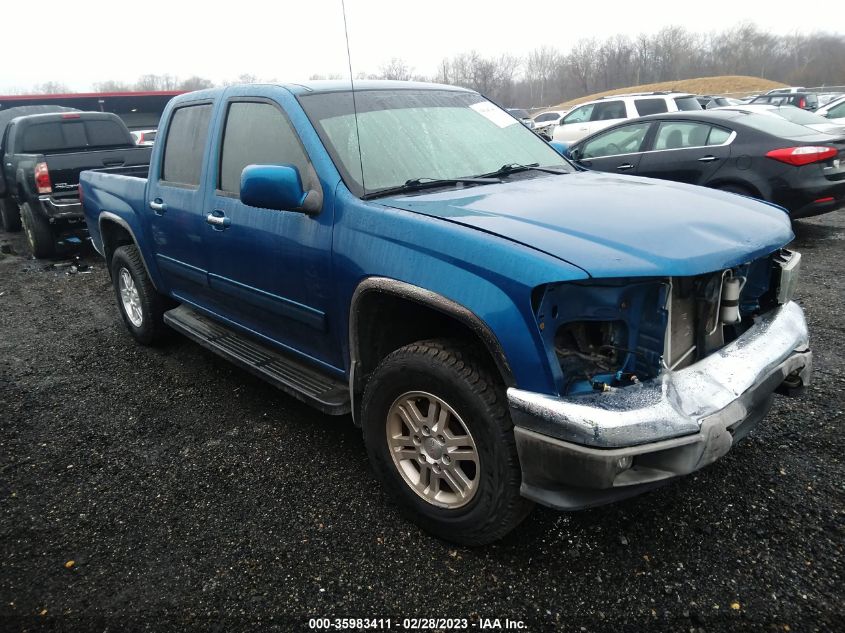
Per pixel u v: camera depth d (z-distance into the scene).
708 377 2.32
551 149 3.90
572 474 2.11
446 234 2.43
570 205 2.65
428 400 2.61
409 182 3.04
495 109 4.00
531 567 2.54
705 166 7.72
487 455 2.38
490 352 2.29
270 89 3.48
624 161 8.39
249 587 2.52
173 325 4.49
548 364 2.17
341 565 2.62
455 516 2.58
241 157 3.59
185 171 4.13
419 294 2.48
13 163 8.88
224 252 3.68
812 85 73.62
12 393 4.48
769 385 2.47
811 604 2.29
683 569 2.49
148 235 4.58
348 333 2.97
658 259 2.18
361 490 3.14
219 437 3.73
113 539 2.85
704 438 2.13
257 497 3.12
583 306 2.20
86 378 4.69
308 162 3.09
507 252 2.23
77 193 8.32
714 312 2.49
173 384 4.52
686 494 2.93
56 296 7.02
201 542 2.80
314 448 3.56
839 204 7.24
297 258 3.12
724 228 2.49
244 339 4.02
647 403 2.12
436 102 3.72
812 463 3.12
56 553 2.78
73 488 3.28
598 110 14.31
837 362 4.22
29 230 8.65
